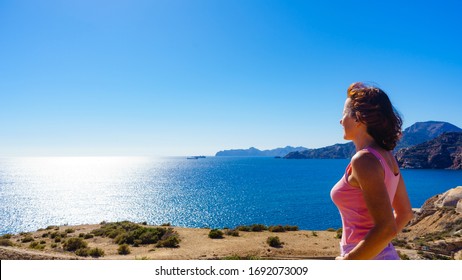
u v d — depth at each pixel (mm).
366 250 1829
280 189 157875
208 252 27156
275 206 107562
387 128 2090
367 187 1882
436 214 45156
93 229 40531
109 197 135250
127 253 27344
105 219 88375
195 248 28906
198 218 88938
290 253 26969
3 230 75375
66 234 36812
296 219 86250
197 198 128375
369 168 1879
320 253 27031
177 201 120750
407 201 2490
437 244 30312
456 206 44750
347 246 2123
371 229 1850
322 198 126062
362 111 2113
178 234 35000
